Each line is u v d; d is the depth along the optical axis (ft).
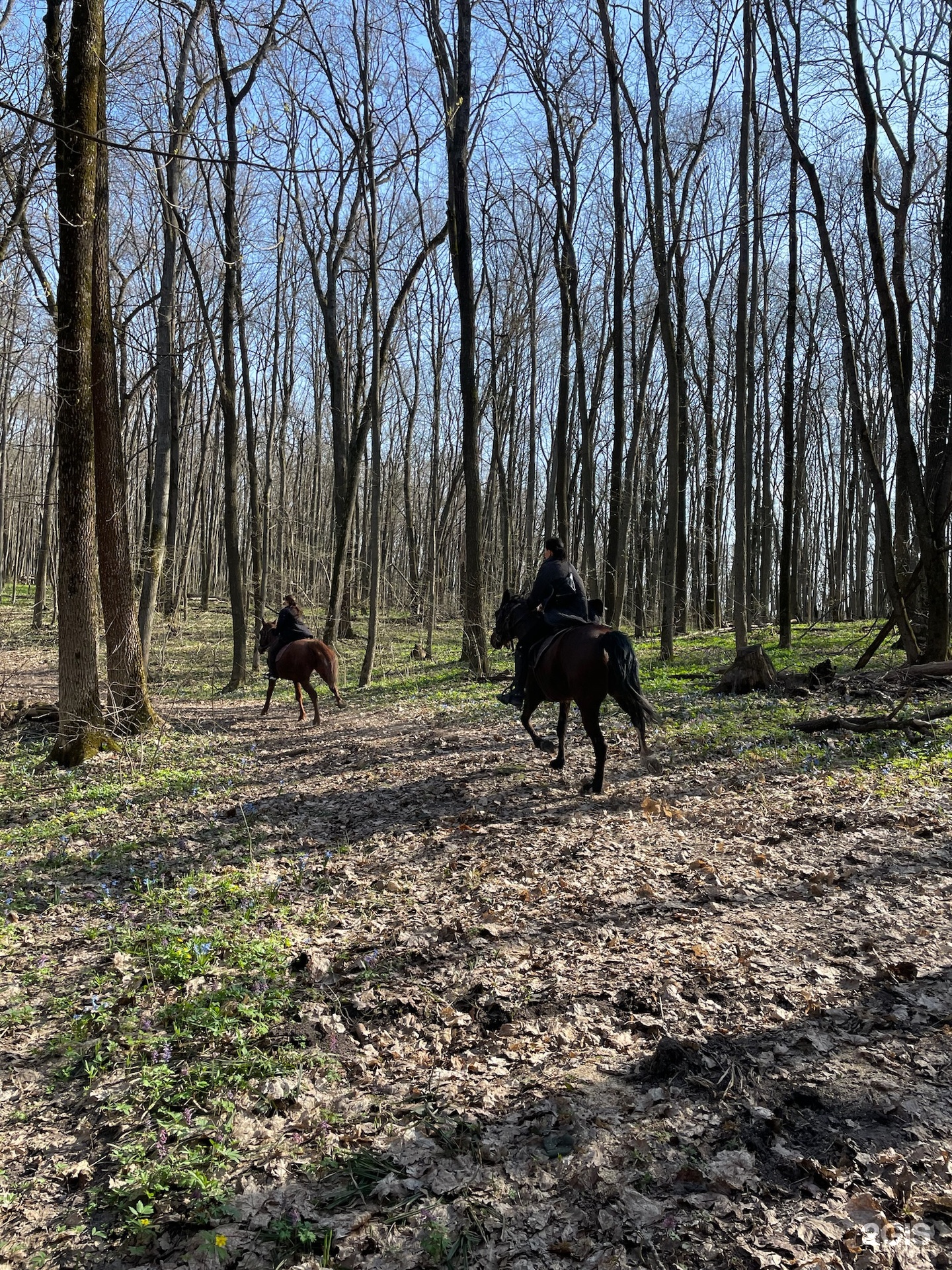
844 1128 11.91
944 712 36.73
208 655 92.48
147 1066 14.61
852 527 155.74
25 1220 11.59
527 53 71.67
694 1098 12.73
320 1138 12.65
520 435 143.74
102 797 34.86
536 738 33.65
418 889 22.62
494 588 129.49
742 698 46.32
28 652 94.43
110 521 47.01
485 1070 14.16
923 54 46.80
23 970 19.36
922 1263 9.50
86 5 38.75
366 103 60.49
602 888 21.36
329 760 40.52
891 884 20.12
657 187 63.77
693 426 116.37
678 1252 10.00
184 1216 11.34
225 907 22.30
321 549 135.85
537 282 101.76
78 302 39.78
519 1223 10.70
